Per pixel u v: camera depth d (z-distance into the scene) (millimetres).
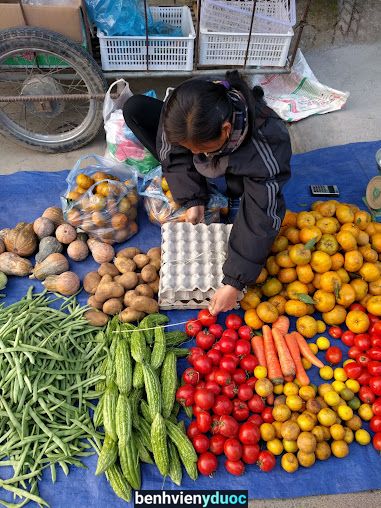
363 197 3258
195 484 2066
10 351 2184
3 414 2068
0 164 3562
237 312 2625
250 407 2180
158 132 2650
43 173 3400
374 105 4039
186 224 2738
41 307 2533
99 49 3734
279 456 2141
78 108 3902
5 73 3373
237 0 3727
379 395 2236
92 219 2748
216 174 2234
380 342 2346
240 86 1886
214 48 3600
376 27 4832
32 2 3203
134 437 2082
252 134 1949
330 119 3896
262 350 2389
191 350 2379
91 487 2043
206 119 1612
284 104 3916
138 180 3328
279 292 2580
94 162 3580
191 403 2186
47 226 2830
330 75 4336
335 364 2416
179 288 2447
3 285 2682
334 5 5012
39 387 2152
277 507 2057
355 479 2104
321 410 2137
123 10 3320
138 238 3018
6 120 3379
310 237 2479
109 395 2104
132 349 2234
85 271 2818
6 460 2039
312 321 2465
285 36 3539
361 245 2590
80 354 2361
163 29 3730
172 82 4258
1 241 2797
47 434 2078
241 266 2096
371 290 2543
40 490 2031
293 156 3570
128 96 3246
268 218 2057
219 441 2092
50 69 3371
